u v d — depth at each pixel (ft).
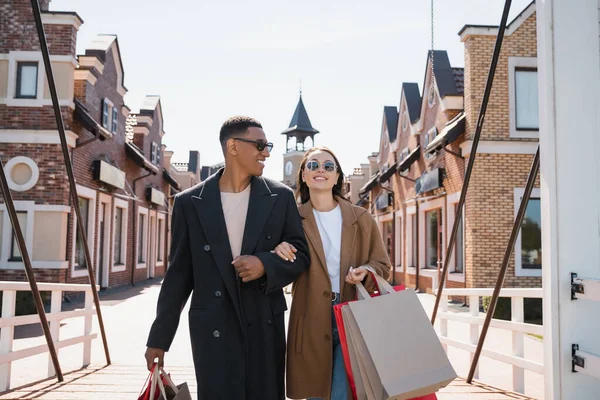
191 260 8.74
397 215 73.87
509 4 11.51
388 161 83.10
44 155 44.60
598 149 9.30
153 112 80.69
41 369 20.08
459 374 19.60
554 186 9.23
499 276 13.43
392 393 7.88
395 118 85.61
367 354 8.29
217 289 8.34
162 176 89.76
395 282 74.28
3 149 44.52
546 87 9.34
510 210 42.83
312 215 10.11
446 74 53.01
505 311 34.76
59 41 45.19
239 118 8.80
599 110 9.34
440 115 52.37
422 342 8.21
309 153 10.59
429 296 52.90
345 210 10.19
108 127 57.52
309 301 9.61
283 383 8.77
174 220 8.84
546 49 9.37
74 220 46.98
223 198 8.84
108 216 58.44
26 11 45.57
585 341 9.00
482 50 43.98
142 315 37.99
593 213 9.21
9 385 16.39
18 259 43.73
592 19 9.44
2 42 45.19
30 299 36.04
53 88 13.87
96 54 52.95
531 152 43.11
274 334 8.58
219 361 8.09
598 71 9.38
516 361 16.06
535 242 42.73
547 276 9.29
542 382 17.84
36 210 44.09
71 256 46.37
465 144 44.55
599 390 8.98
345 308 8.54
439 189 52.49
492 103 43.39
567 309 9.04
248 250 8.40
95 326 32.48
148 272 81.87
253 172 8.70
